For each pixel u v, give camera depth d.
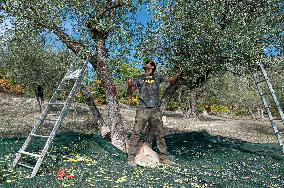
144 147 9.71
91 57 10.46
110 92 11.12
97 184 7.27
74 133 14.22
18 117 25.95
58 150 10.73
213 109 52.56
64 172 8.12
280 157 12.13
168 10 9.44
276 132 10.79
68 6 9.30
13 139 12.91
